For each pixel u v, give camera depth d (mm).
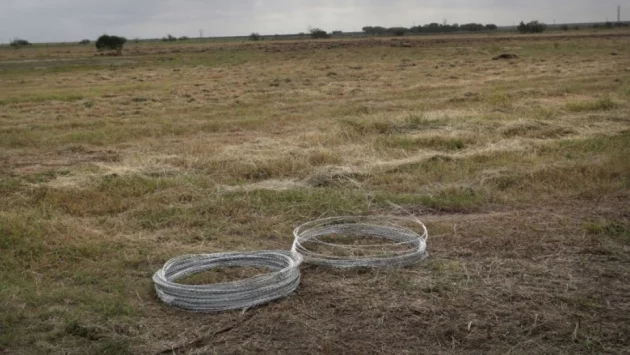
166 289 5219
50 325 4789
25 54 64500
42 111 17219
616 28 114250
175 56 50875
